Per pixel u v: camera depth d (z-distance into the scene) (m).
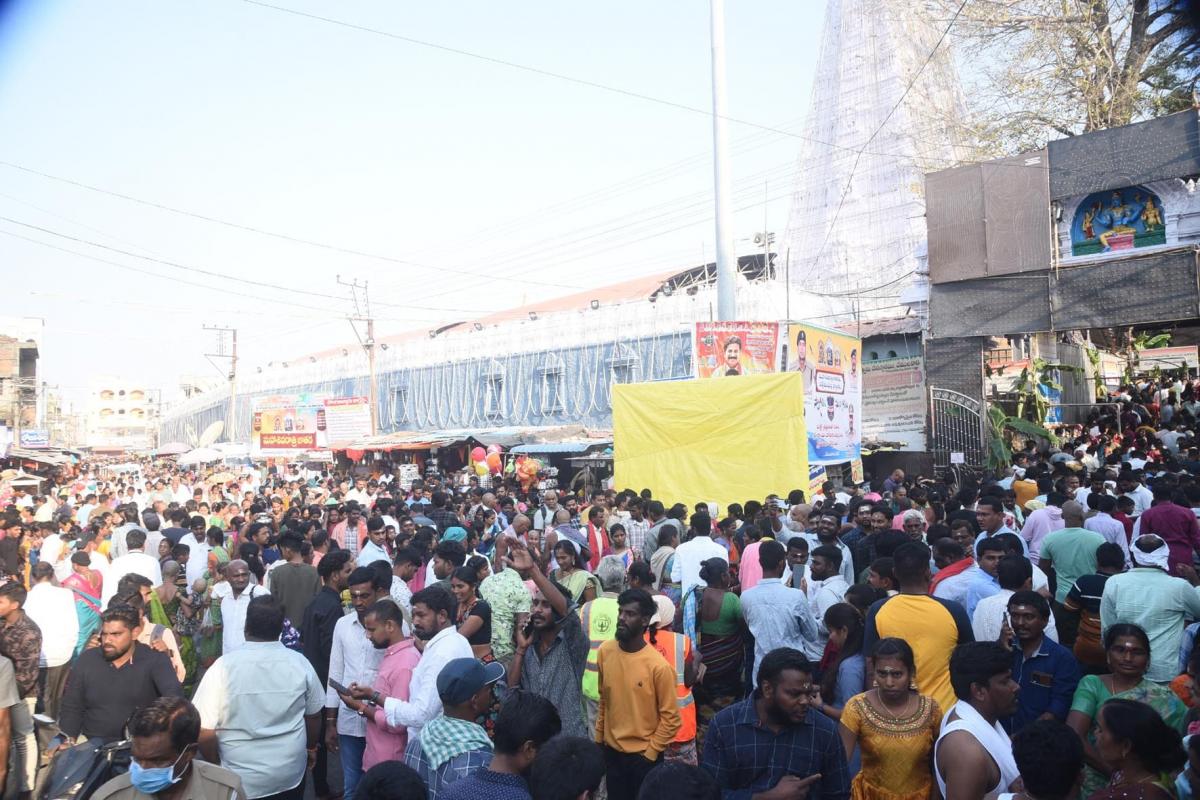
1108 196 18.08
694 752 5.98
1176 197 17.25
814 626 6.78
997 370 22.67
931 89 34.38
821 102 38.09
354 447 34.72
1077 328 18.17
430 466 33.44
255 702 5.04
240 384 58.53
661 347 29.64
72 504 22.17
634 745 5.32
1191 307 16.91
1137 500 11.81
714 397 14.05
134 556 9.94
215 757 4.98
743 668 7.17
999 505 8.12
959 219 19.64
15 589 6.36
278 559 10.91
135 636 5.51
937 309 19.91
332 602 7.24
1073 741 3.28
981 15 23.09
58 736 6.15
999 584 6.18
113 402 117.50
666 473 14.30
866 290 30.58
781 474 13.54
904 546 5.50
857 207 35.62
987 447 18.95
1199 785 3.48
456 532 10.05
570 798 3.18
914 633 5.15
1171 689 4.69
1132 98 21.06
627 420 14.70
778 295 27.84
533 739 3.58
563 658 6.09
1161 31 18.78
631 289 39.97
